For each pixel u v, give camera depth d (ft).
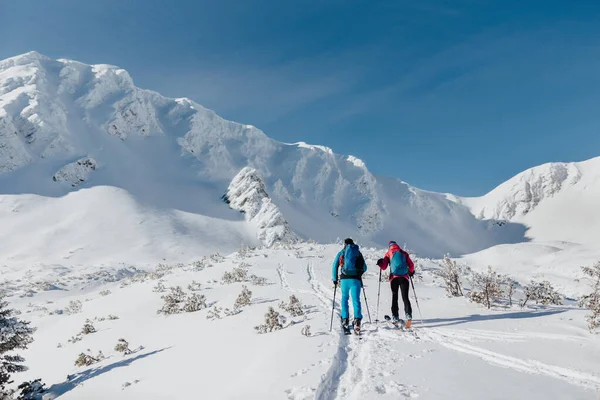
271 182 506.48
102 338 42.09
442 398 13.61
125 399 22.43
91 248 210.38
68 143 330.13
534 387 14.61
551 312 27.37
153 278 85.61
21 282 131.13
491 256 222.89
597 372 15.76
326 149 625.00
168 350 30.96
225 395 17.81
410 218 645.92
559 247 240.94
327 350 20.95
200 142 460.55
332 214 540.11
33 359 42.34
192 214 307.99
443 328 25.05
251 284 56.70
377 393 14.52
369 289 46.52
